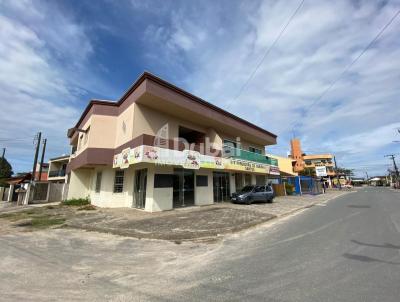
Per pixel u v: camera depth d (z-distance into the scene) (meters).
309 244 6.44
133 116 13.91
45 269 4.80
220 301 3.36
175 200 14.70
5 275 4.46
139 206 14.19
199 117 17.11
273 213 12.88
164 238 7.54
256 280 4.10
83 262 5.28
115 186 15.62
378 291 3.56
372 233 7.45
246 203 17.52
